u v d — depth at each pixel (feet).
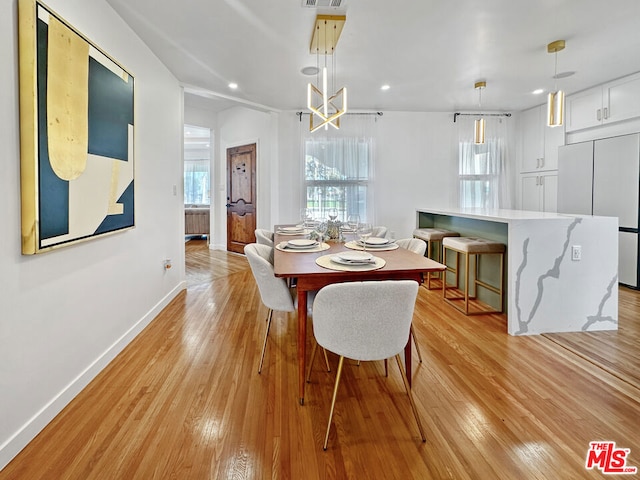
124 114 8.23
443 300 12.38
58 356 5.93
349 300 4.87
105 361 7.53
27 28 5.03
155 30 9.30
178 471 4.67
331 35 9.53
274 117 17.84
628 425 5.60
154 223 10.73
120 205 8.08
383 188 18.34
